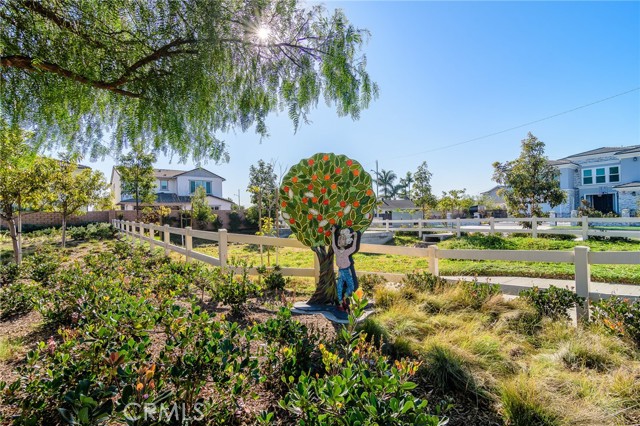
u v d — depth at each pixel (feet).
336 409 5.83
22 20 8.32
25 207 33.04
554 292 14.89
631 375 9.37
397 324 13.12
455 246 42.88
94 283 14.85
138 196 75.56
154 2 8.55
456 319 13.99
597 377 9.66
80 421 5.03
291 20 10.03
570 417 7.79
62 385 6.90
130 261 25.88
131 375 6.19
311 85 11.04
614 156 80.02
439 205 87.66
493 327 13.55
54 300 13.65
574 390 8.86
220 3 8.79
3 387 6.97
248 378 7.66
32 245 51.01
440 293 17.07
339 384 6.05
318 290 17.46
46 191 33.96
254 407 7.89
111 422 6.32
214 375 7.14
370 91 11.00
